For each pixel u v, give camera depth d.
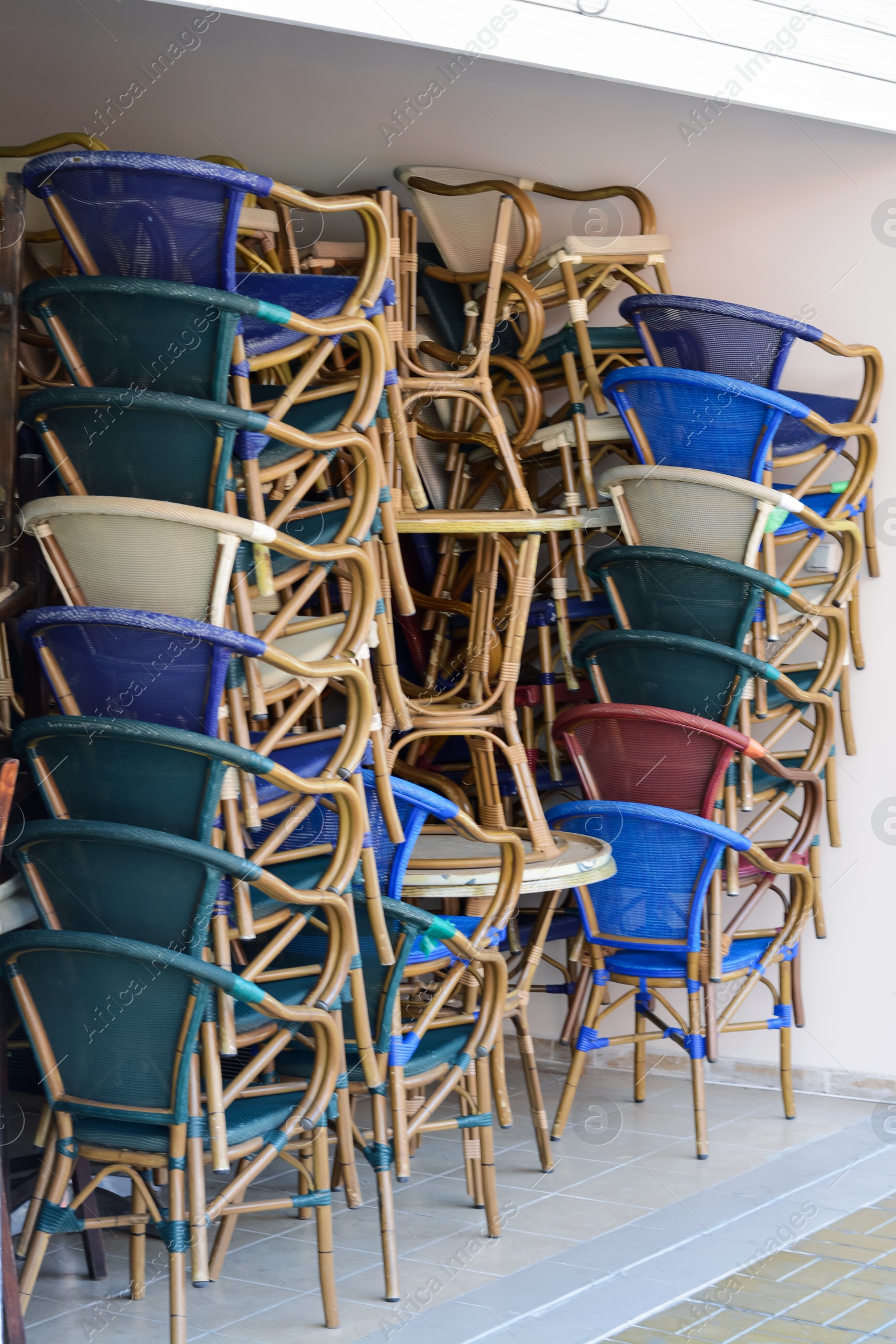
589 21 2.98
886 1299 2.63
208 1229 3.07
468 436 4.10
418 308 4.43
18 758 2.57
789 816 4.15
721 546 3.52
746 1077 4.21
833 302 4.04
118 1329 2.53
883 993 3.98
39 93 3.83
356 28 2.62
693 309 3.44
